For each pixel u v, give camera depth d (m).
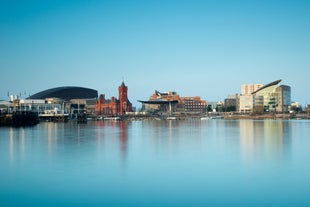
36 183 42.00
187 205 33.59
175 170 49.16
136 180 43.22
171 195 36.78
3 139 96.19
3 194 37.53
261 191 38.06
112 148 74.06
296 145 76.94
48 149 72.44
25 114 190.62
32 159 59.09
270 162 55.00
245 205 33.41
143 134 117.06
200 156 62.09
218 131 130.62
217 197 35.97
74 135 112.00
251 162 55.22
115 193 37.66
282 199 35.12
